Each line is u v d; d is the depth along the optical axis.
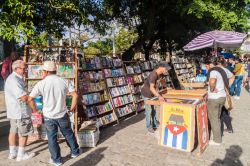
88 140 6.18
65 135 5.49
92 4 11.71
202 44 10.23
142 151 5.94
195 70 17.84
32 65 6.50
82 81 7.59
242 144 6.27
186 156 5.62
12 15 8.24
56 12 9.98
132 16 16.19
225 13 13.87
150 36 15.58
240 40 9.65
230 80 6.36
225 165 5.18
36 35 9.39
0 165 5.25
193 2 13.12
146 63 11.52
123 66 9.79
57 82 5.08
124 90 9.48
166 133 5.93
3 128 7.50
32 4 8.57
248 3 15.15
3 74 8.74
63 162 5.38
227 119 7.15
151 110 7.23
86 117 7.39
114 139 6.79
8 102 5.32
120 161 5.42
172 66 15.38
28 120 5.39
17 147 5.94
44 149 6.07
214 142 6.21
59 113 5.12
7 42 10.59
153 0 14.45
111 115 8.34
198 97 6.50
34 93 5.02
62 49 6.69
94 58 8.39
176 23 16.45
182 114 5.73
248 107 10.45
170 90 7.30
